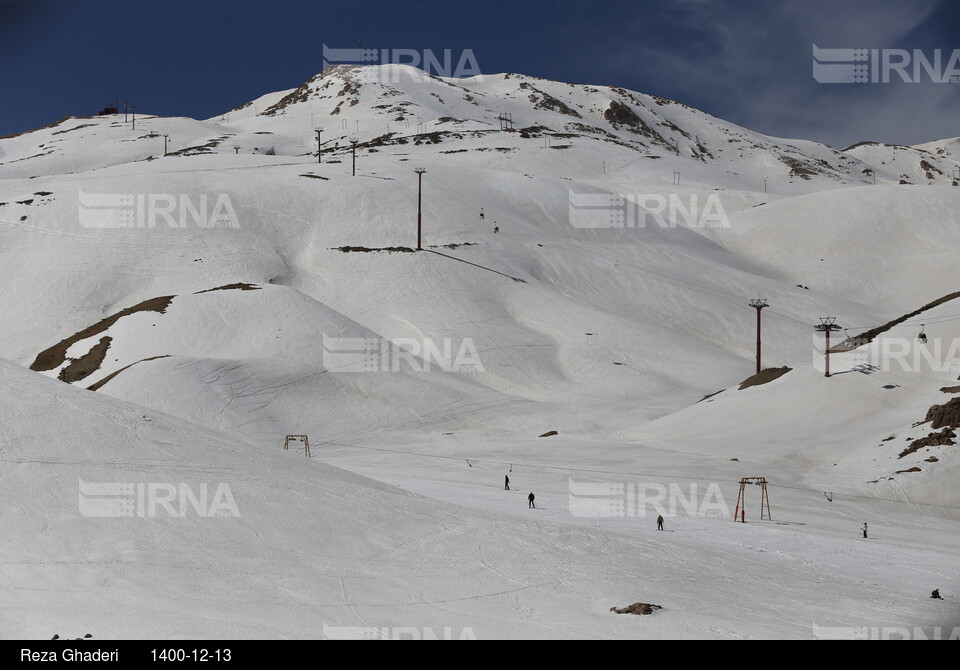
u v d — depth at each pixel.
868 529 54.03
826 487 64.50
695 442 77.25
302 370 90.69
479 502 53.78
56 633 24.88
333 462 71.25
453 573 33.03
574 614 29.91
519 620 29.00
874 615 32.41
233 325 98.75
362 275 124.25
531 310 119.94
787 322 131.00
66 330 107.06
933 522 57.66
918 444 68.81
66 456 35.66
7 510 31.52
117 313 106.38
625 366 107.25
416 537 36.19
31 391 40.34
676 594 33.22
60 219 128.38
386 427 83.50
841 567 42.62
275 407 83.38
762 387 87.69
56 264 118.50
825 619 31.50
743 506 54.88
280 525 34.62
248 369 88.31
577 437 81.56
